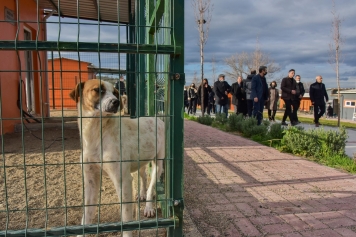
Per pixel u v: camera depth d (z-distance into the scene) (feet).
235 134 30.27
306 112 120.16
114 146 8.06
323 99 38.50
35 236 6.07
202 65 50.60
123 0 28.14
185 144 23.35
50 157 17.07
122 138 8.35
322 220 9.96
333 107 96.73
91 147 8.04
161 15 9.74
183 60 6.80
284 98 36.96
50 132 25.14
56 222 9.33
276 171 15.97
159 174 10.47
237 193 12.49
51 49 5.94
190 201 11.51
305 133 20.26
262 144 24.00
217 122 38.75
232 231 9.14
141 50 6.40
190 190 12.77
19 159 16.52
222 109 45.32
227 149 21.62
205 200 11.64
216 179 14.40
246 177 14.80
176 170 7.00
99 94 7.35
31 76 29.50
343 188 13.26
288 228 9.37
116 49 6.27
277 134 25.11
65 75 23.34
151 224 6.75
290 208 10.94
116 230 6.54
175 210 6.97
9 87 23.91
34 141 21.49
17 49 5.81
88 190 8.35
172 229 6.98
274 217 10.16
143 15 16.61
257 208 10.91
